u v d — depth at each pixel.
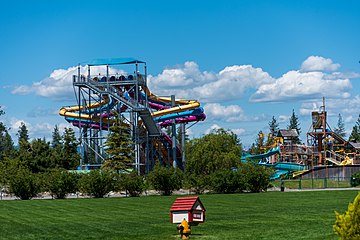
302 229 29.86
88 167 90.56
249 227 31.55
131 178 67.12
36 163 97.50
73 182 65.25
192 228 31.36
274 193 66.94
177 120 99.56
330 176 97.88
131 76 87.81
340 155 121.81
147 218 39.50
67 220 39.00
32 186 63.84
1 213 44.97
